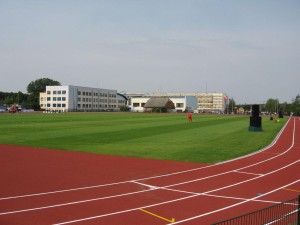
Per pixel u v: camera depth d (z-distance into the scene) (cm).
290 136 4397
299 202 955
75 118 8025
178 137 3947
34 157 2480
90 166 2173
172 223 1191
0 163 2234
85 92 18138
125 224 1165
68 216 1224
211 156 2627
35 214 1237
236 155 2702
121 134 4184
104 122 6531
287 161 2464
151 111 17562
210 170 2102
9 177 1825
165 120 7694
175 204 1403
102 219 1205
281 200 1490
